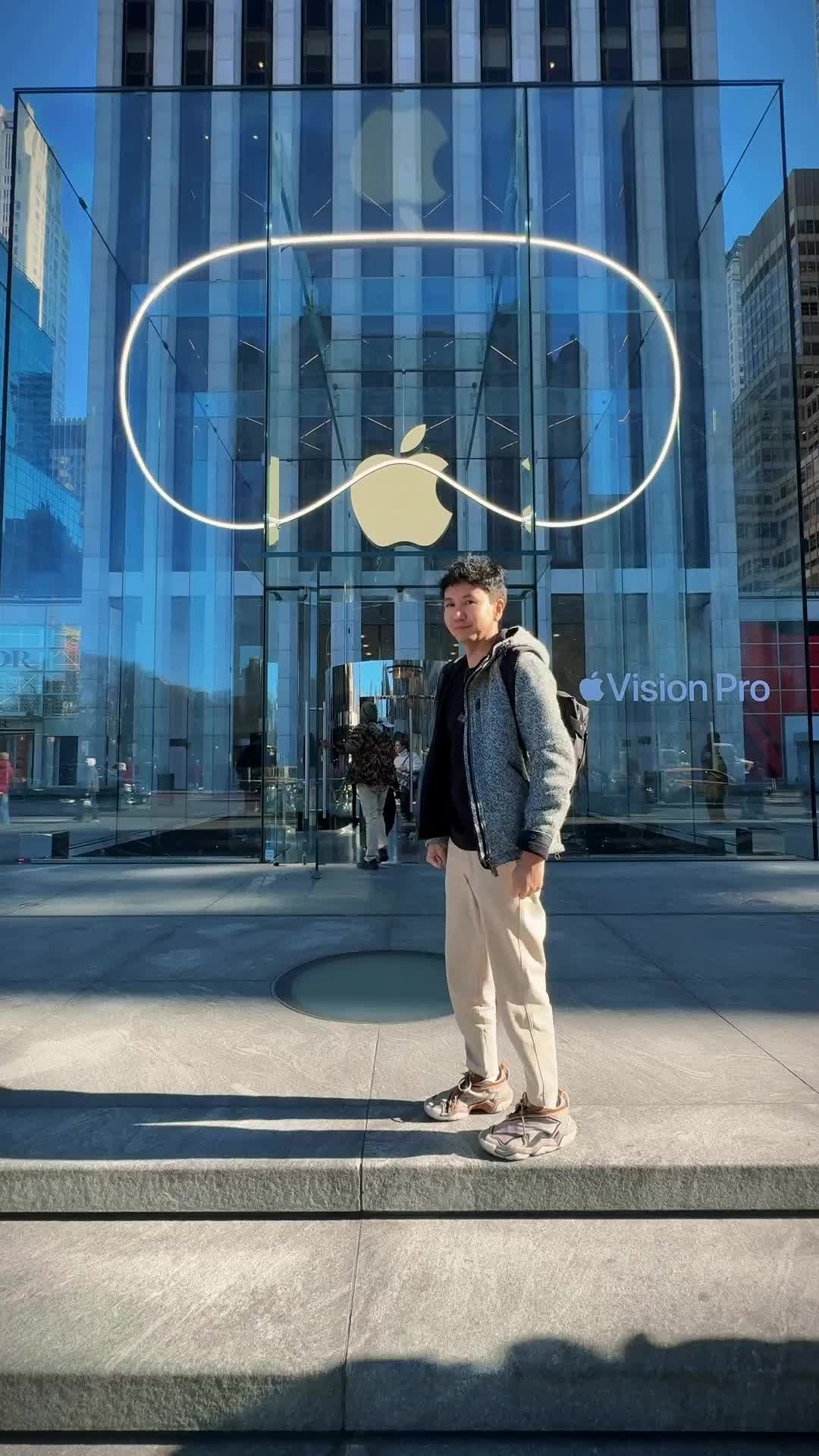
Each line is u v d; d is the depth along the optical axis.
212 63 31.66
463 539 10.63
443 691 2.77
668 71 31.50
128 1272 2.12
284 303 10.91
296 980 4.41
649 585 10.17
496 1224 2.31
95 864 9.79
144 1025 3.62
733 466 9.97
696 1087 2.87
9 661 10.44
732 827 9.72
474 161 10.96
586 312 10.60
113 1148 2.46
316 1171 2.36
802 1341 1.86
